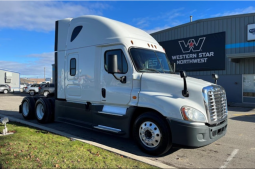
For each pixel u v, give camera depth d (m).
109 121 5.39
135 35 5.62
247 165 4.24
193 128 4.09
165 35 19.23
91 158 4.13
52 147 4.69
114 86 5.34
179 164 4.27
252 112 11.74
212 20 16.72
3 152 4.34
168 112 4.30
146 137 4.70
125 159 4.17
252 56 13.83
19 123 7.45
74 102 6.43
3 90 31.62
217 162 4.39
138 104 4.79
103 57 5.61
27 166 3.72
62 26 7.02
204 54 17.16
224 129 4.90
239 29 15.67
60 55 6.96
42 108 7.96
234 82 15.98
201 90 4.32
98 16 6.09
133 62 5.09
